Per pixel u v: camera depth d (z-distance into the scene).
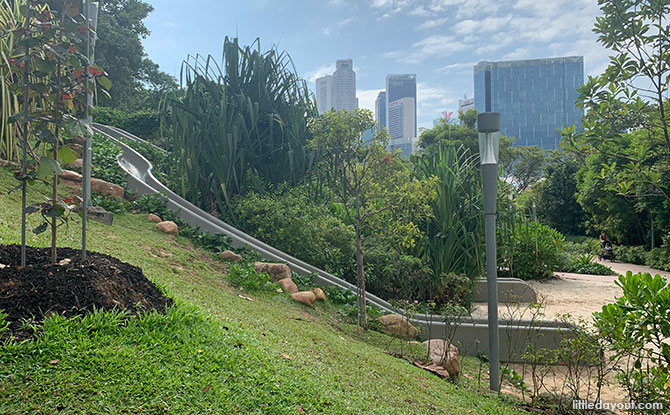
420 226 10.60
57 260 3.96
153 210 9.59
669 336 4.52
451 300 9.73
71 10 3.97
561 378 6.93
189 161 10.82
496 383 5.79
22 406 2.36
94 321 3.21
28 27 3.85
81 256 4.13
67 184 8.94
